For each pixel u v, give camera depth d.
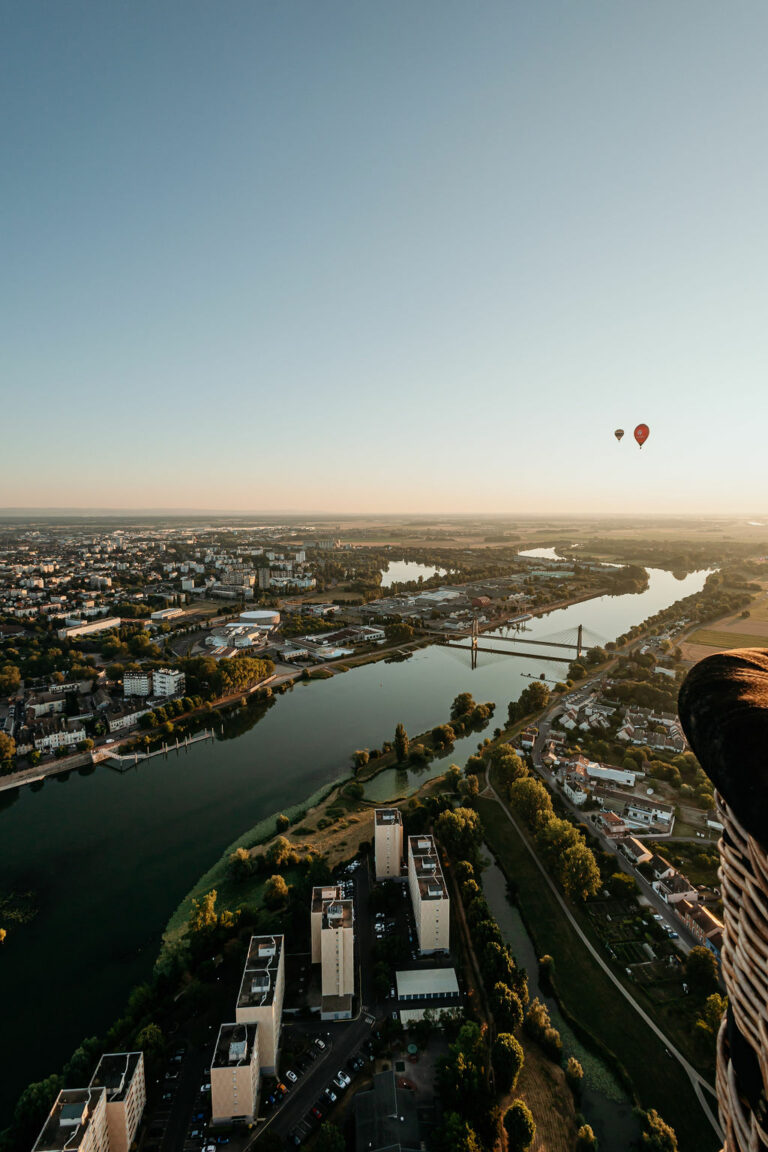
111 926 163.75
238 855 183.38
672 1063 122.25
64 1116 100.50
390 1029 129.38
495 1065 117.12
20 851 197.50
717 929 151.88
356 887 176.12
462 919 161.62
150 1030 124.56
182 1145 109.81
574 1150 107.62
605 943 151.62
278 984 130.25
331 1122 113.12
